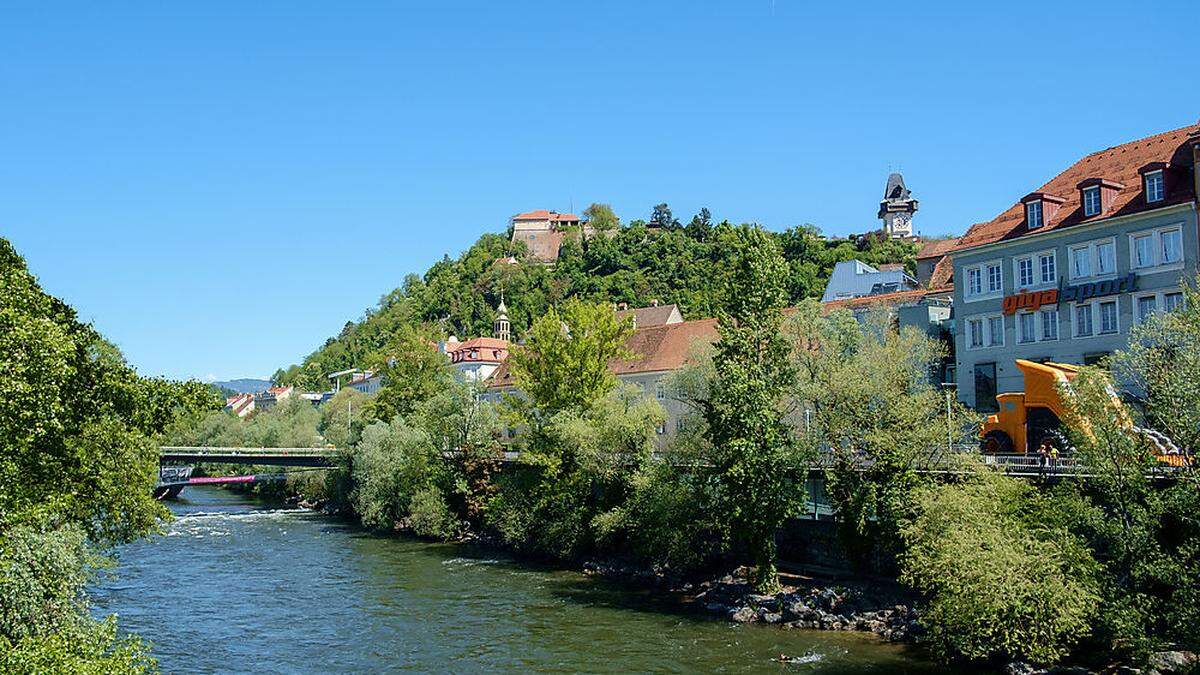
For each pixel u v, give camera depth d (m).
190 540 73.94
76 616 23.86
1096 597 30.22
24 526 24.12
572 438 58.72
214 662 37.38
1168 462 34.44
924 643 35.91
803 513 48.09
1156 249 46.53
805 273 159.00
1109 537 31.02
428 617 44.66
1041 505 34.12
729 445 44.28
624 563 55.66
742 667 34.66
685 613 44.06
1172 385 30.58
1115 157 54.53
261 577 56.44
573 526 58.75
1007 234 54.34
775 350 44.91
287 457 97.62
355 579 55.28
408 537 74.81
